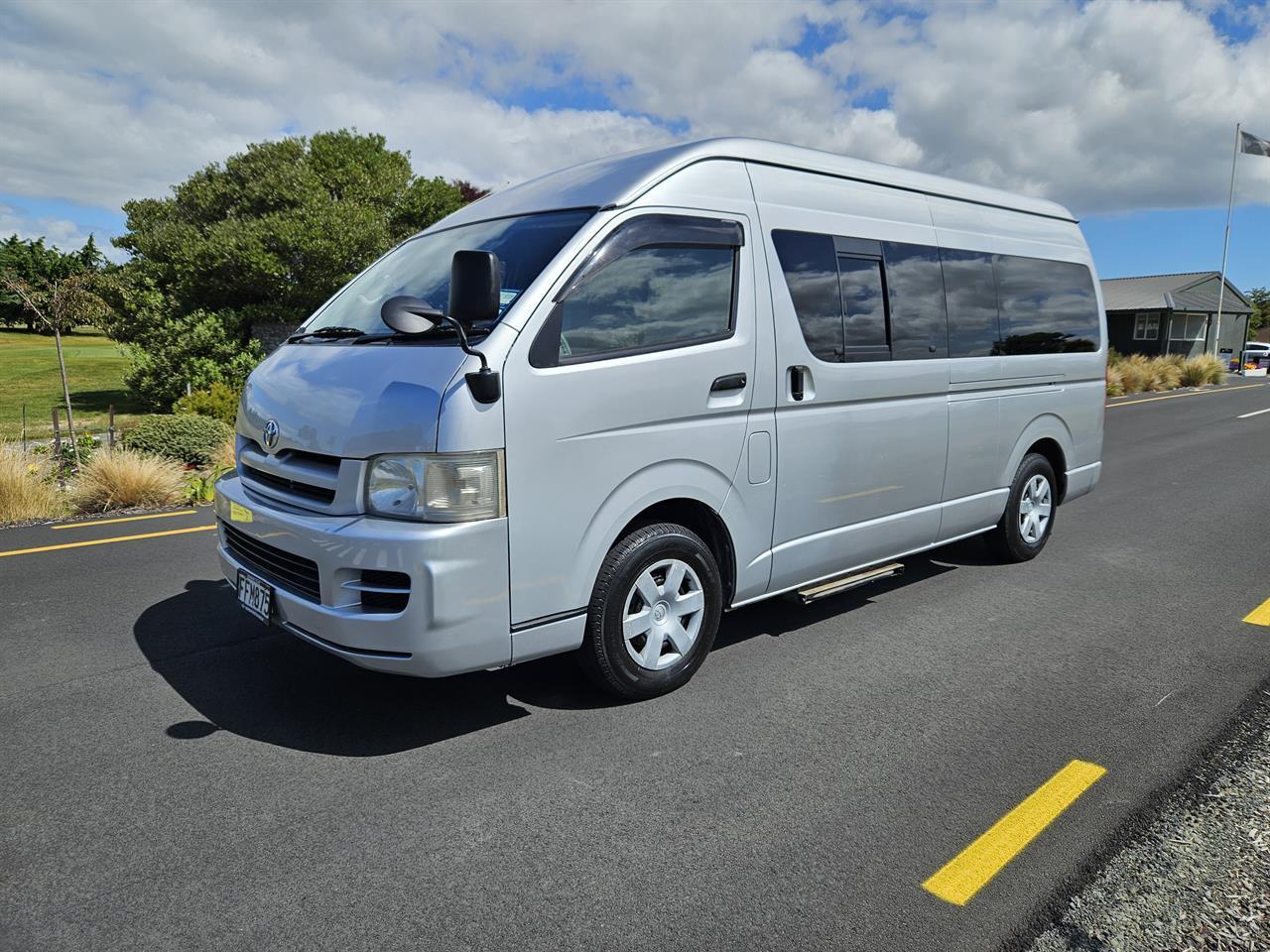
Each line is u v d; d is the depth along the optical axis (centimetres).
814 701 386
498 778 320
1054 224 601
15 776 321
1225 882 259
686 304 369
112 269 1903
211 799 306
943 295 493
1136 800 304
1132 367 2431
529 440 318
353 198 2003
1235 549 655
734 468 389
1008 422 553
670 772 325
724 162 391
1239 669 420
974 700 387
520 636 329
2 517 748
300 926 241
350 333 385
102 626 478
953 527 530
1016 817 294
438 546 301
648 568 367
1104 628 481
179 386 1753
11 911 247
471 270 305
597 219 348
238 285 1850
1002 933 238
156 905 249
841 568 460
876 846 278
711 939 236
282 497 347
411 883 260
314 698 388
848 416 438
